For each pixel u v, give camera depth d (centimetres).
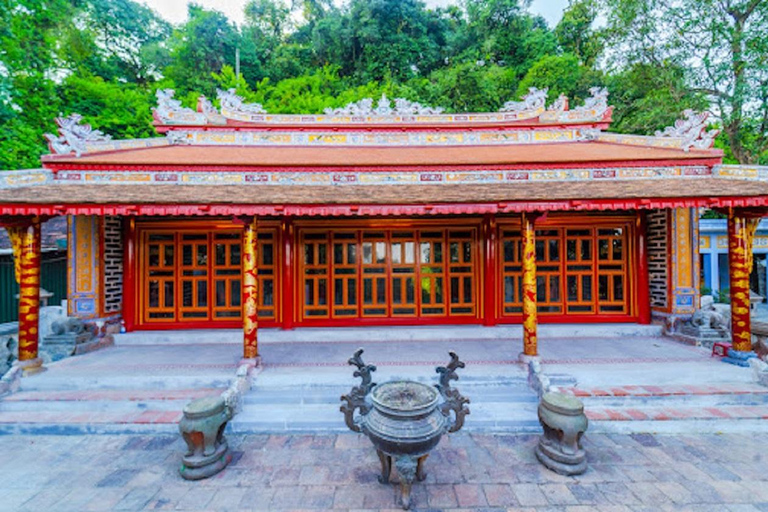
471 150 1080
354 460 509
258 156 991
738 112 1566
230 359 780
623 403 619
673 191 690
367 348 848
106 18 2958
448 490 446
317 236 975
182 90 2825
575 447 479
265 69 3312
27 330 695
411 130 1141
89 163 838
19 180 776
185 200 648
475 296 973
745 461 498
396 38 3281
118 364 746
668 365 707
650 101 1775
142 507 419
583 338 912
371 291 980
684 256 897
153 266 955
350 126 1130
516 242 982
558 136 1137
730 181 771
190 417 469
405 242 980
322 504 424
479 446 542
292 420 591
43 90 1992
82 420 591
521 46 3059
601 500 427
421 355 789
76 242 866
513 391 655
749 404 620
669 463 495
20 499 430
